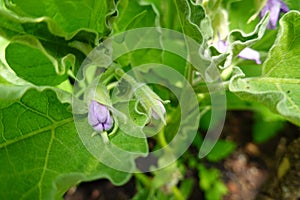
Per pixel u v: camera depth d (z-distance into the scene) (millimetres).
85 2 273
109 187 583
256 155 646
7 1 266
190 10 270
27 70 297
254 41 275
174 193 513
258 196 393
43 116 265
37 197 249
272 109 251
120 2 301
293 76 287
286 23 279
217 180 610
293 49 286
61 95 256
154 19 320
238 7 325
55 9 276
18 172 254
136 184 562
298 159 360
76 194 580
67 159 258
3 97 244
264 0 309
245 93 261
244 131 657
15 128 261
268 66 289
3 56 285
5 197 247
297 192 370
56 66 251
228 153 608
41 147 262
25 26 246
